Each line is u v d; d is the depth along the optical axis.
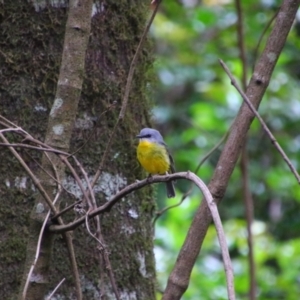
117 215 7.47
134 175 7.73
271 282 15.97
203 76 19.17
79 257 7.11
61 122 6.04
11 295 6.88
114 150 7.53
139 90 8.07
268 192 17.61
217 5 20.00
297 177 5.88
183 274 6.65
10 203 7.02
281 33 6.95
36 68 7.25
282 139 17.86
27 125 7.14
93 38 7.54
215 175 6.74
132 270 7.49
